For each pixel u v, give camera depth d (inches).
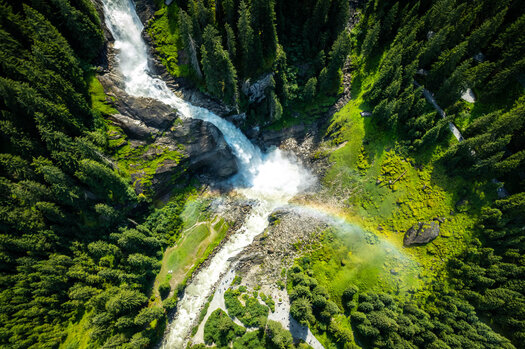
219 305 2153.1
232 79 2153.1
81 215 1968.5
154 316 1915.6
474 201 2187.5
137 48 2210.9
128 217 2198.6
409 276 2182.6
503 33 2063.2
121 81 2166.6
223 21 2078.0
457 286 2036.2
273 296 2210.9
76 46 1936.5
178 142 2319.1
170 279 2188.7
